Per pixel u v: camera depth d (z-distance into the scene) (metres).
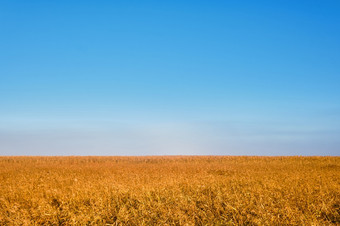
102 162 36.50
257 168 26.59
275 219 9.70
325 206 10.95
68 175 21.33
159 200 11.66
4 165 30.72
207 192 13.21
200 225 9.87
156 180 16.73
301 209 10.80
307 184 14.59
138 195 12.28
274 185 14.33
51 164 32.31
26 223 9.74
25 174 21.94
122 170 24.09
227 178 17.55
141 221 10.02
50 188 14.75
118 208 11.15
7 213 10.92
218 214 10.47
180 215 10.23
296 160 38.44
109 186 13.89
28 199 12.30
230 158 42.44
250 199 11.87
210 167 27.73
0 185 16.64
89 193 12.76
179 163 34.31
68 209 10.98
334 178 18.12
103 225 9.87
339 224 9.69
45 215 10.39
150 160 40.44
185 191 13.33
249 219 10.00
